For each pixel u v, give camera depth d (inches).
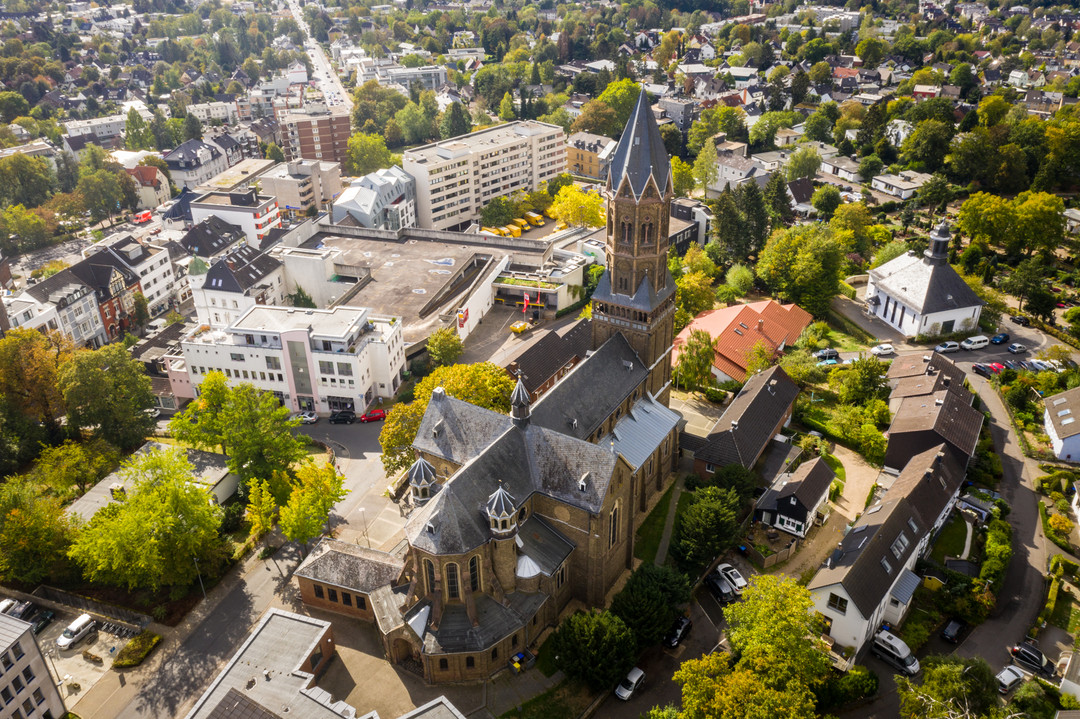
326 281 7450.8
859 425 4950.8
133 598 3880.4
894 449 4566.9
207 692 3070.9
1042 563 3976.4
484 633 3292.3
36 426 5132.9
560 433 3622.0
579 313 7199.8
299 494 3909.9
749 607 3201.3
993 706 3002.0
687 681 2979.8
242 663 3211.1
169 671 3464.6
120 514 3759.8
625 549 3914.9
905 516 3811.5
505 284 7273.6
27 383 5113.2
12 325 6067.9
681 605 3730.3
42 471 4628.4
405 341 6289.4
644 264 4311.0
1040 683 3262.8
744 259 7593.5
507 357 5502.0
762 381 5007.4
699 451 4594.0
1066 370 5374.0
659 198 4128.9
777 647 3053.6
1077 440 4621.1
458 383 4458.7
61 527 3996.1
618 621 3245.6
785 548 4028.1
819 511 4288.9
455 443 3892.7
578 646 3181.6
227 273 6865.2
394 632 3331.7
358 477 4813.0
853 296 7081.7
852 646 3449.8
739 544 4109.3
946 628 3580.2
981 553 4008.4
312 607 3769.7
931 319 6151.6
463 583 3280.0
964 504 4318.4
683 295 6530.5
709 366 5305.1
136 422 5162.4
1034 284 6382.9
